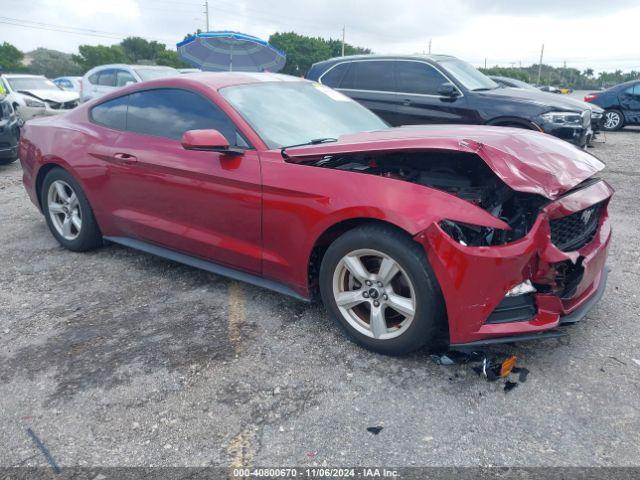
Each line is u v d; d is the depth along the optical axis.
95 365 2.89
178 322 3.36
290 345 3.07
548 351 2.95
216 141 3.14
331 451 2.24
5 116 8.01
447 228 2.58
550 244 2.58
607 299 3.61
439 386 2.65
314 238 2.97
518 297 2.62
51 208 4.67
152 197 3.82
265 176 3.14
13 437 2.36
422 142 2.75
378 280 2.82
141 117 3.98
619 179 7.62
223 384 2.71
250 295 3.75
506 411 2.46
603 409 2.46
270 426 2.40
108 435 2.36
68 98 14.12
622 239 4.90
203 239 3.58
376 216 2.69
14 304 3.66
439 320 2.72
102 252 4.66
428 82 7.75
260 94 3.78
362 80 8.28
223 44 14.68
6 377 2.80
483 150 2.66
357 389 2.65
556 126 7.15
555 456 2.18
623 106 14.65
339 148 2.95
